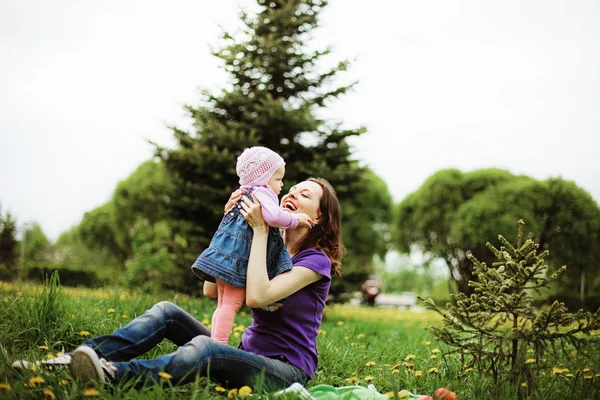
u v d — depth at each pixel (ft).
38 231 118.11
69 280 63.00
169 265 35.58
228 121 34.27
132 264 35.58
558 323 10.89
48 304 13.16
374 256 109.29
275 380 9.20
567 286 63.26
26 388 8.16
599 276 63.26
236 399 8.30
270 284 9.32
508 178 70.64
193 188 32.48
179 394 8.64
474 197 69.56
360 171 34.99
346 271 37.22
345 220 37.86
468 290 64.75
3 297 14.80
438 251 72.54
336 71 33.86
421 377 11.73
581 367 13.44
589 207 64.18
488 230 65.21
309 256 9.91
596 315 10.65
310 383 11.66
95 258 118.83
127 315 16.90
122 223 94.84
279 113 32.24
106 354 8.85
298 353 9.58
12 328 12.41
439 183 72.84
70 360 8.27
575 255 63.77
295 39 35.17
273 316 9.67
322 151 35.17
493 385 11.03
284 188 30.78
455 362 13.41
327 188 10.70
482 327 11.46
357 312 41.34
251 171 10.33
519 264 10.91
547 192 65.00
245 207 9.70
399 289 203.21
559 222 64.03
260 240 9.50
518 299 10.95
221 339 9.60
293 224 9.74
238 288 9.89
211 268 9.71
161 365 8.41
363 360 14.28
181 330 9.84
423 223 73.15
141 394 7.90
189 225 34.24
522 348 11.09
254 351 9.60
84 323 13.44
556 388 11.25
